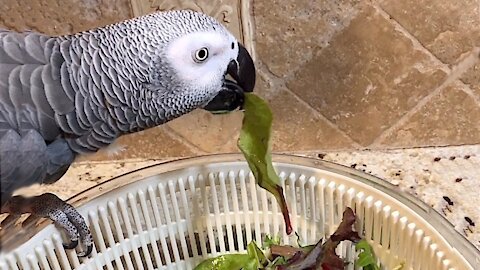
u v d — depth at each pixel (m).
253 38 0.68
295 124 0.72
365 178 0.64
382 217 0.63
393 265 0.63
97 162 0.76
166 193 0.67
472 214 0.68
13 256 0.62
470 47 0.67
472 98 0.70
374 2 0.66
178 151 0.75
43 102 0.56
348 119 0.72
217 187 0.67
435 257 0.59
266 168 0.62
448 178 0.71
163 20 0.58
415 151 0.73
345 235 0.61
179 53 0.58
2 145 0.56
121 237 0.66
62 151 0.59
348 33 0.67
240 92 0.62
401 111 0.71
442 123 0.72
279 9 0.67
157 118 0.60
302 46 0.68
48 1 0.67
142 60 0.57
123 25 0.58
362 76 0.69
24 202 0.62
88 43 0.58
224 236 0.69
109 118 0.58
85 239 0.64
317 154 0.74
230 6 0.66
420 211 0.61
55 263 0.64
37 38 0.58
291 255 0.64
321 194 0.65
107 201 0.65
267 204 0.67
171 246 0.68
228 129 0.73
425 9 0.66
